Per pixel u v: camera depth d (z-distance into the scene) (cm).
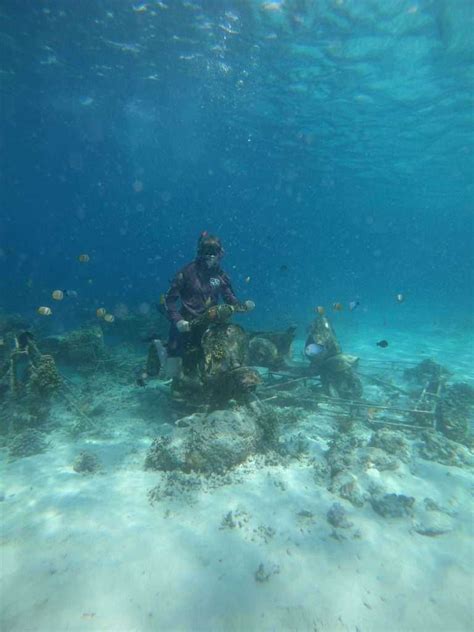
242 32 1545
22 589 315
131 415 764
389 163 3212
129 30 1673
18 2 1541
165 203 14362
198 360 662
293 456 575
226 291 665
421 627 306
